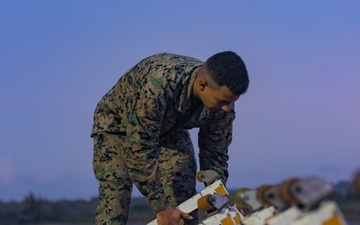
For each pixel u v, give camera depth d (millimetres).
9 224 18688
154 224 5910
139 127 5586
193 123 5973
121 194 6246
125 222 6324
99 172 6305
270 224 3316
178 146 6449
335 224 3039
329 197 3156
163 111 5551
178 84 5520
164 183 6477
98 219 6270
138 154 5629
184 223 6383
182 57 5809
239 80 5297
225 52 5406
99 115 6320
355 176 3137
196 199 5898
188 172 6473
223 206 5359
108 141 6270
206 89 5445
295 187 3129
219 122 6062
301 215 3158
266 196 3631
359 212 5488
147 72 5629
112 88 6320
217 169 6340
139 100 5578
